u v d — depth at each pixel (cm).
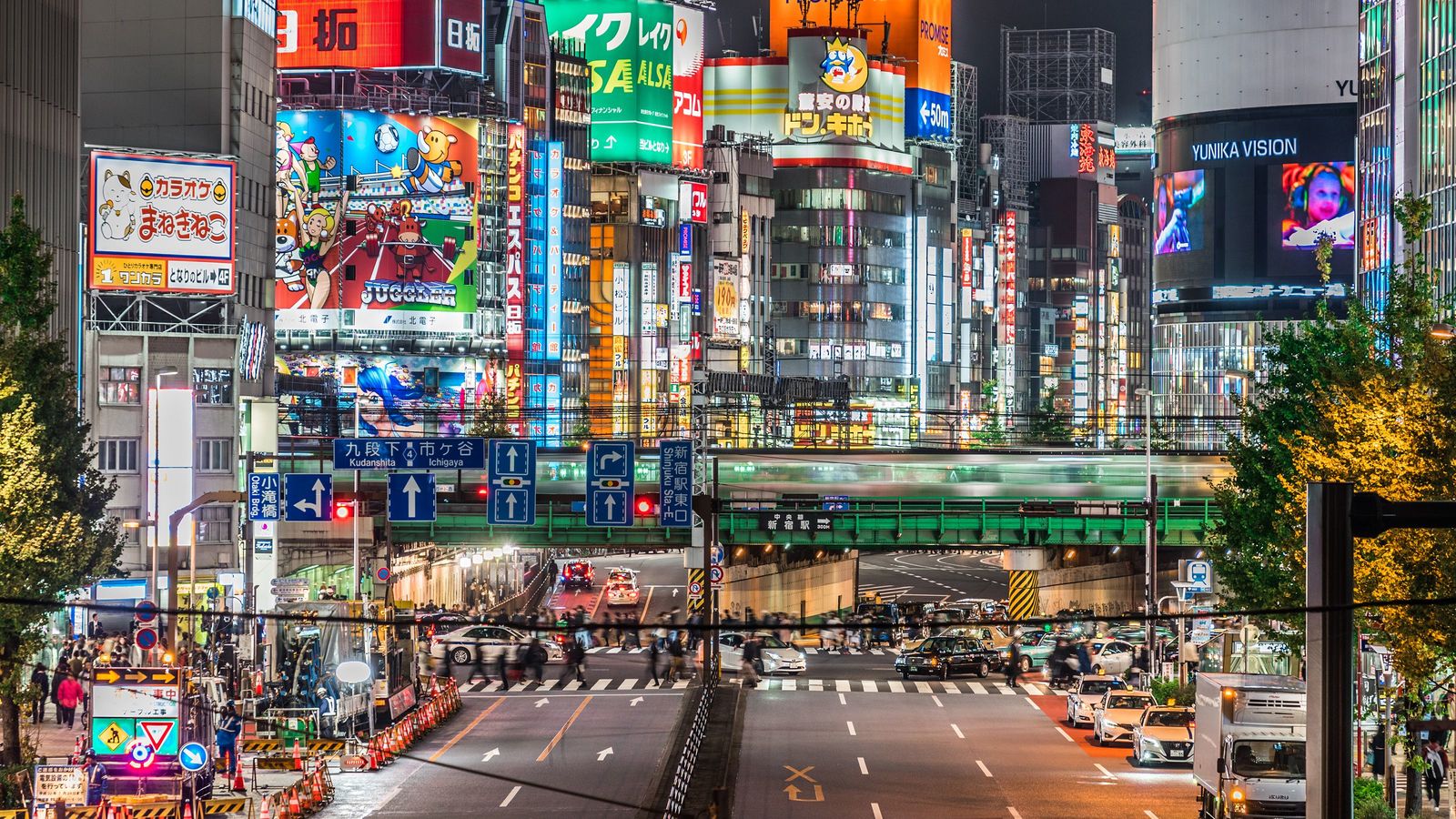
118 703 4438
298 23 18325
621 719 7025
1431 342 4200
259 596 7969
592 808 4950
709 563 8456
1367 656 5522
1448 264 12825
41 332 5816
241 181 12488
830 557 14512
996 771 5738
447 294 18000
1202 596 7175
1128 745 6328
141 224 10194
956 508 9681
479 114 18588
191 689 4681
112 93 12444
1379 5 15638
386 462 6944
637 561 18588
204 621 7175
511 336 18588
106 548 6131
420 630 8400
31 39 8694
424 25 18250
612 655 9869
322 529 8350
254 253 12719
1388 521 2561
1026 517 9712
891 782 5481
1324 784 2569
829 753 6156
